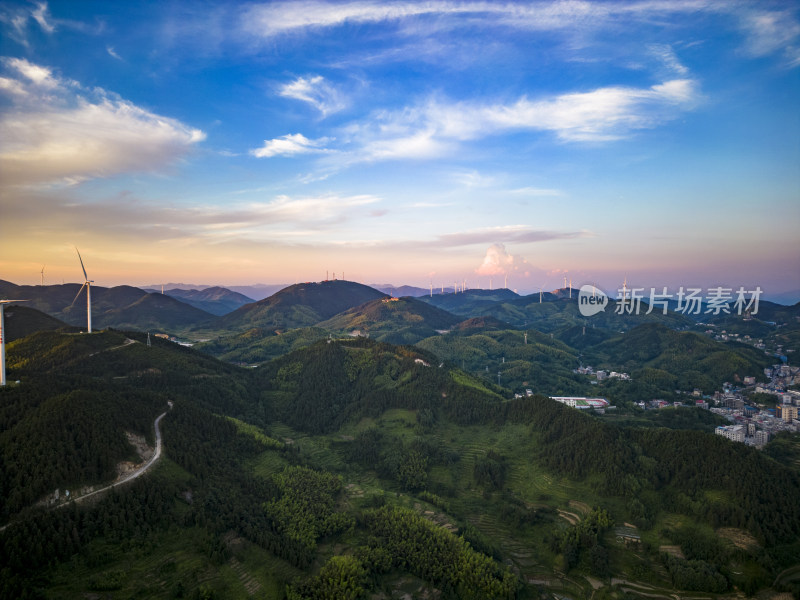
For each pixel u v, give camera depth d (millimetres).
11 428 140250
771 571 140375
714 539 152875
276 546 142250
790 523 151375
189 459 161500
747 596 137875
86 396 160000
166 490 144125
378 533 161000
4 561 107812
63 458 133250
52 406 149500
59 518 120375
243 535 145250
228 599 123250
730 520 156375
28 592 104875
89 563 117000
